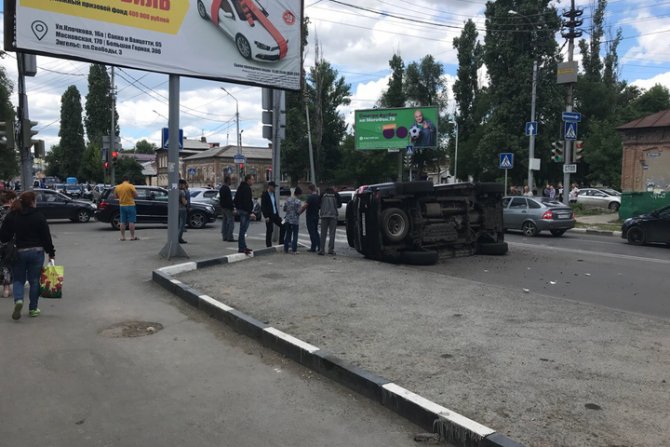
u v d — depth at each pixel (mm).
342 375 4672
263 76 12180
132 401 4316
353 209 12266
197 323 6691
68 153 78500
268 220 12969
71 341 5836
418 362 4852
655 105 50188
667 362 4828
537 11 38906
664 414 3758
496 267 11172
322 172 57406
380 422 3959
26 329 6238
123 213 14641
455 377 4477
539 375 4512
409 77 66562
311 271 9625
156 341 5930
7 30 8828
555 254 13242
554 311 6734
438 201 12062
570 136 21750
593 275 10250
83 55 9383
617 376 4484
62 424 3881
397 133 40312
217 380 4801
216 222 22188
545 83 39312
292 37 12688
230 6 11398
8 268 7727
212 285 8297
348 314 6574
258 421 3977
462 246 12586
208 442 3645
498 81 41375
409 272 9617
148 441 3648
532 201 18516
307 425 3910
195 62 10883
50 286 6734
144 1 10039
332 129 58625
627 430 3520
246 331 6172
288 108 56250
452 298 7469
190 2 10727
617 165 42562
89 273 9727
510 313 6629
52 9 9039
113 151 33531
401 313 6625
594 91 52344
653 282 9547
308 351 5113
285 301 7254
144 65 10125
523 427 3568
